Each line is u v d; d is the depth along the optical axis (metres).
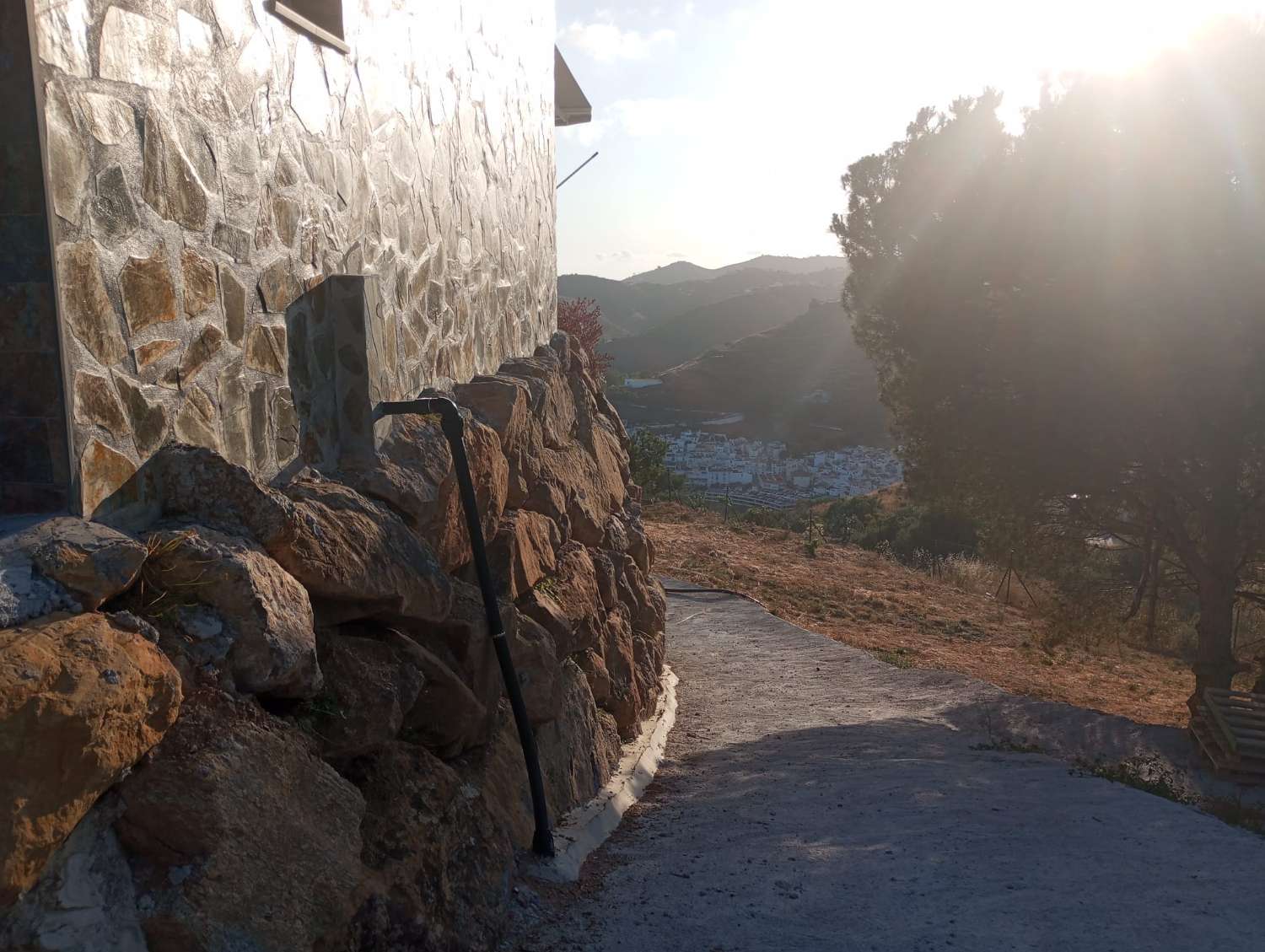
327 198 4.12
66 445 2.53
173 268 3.01
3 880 1.97
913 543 29.91
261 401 3.55
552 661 5.50
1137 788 7.31
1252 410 10.84
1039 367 11.84
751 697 11.50
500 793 4.68
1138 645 18.16
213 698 2.65
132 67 2.79
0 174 2.43
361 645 3.72
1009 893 4.27
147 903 2.36
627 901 4.40
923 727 10.27
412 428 4.77
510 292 7.45
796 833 5.49
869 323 15.02
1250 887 4.35
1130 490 12.72
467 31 6.27
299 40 3.86
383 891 3.10
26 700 2.03
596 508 8.02
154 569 2.69
